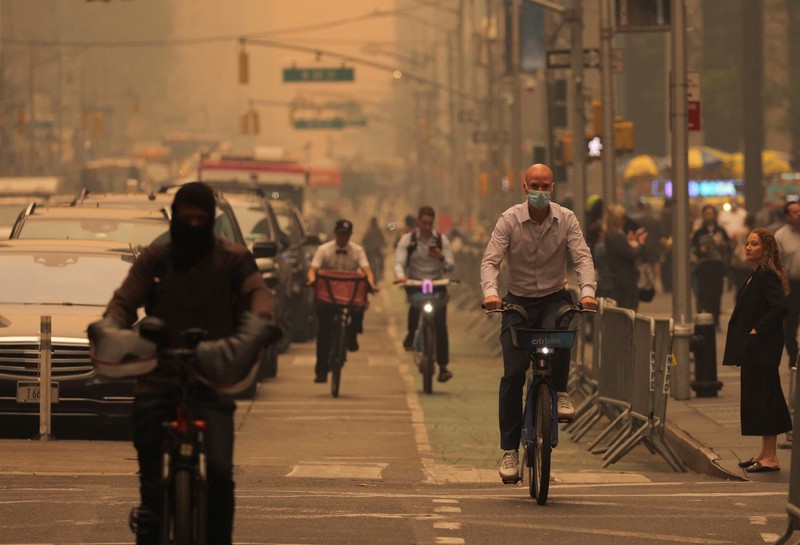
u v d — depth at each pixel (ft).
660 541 89.10
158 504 68.18
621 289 212.84
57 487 108.88
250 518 95.40
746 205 441.27
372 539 88.12
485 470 130.62
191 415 66.23
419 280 195.11
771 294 122.93
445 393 194.29
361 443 148.66
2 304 144.77
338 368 187.83
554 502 105.50
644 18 221.05
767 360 123.85
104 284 148.15
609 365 151.84
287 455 139.85
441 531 91.20
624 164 546.67
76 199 193.98
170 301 67.97
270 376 209.67
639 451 147.95
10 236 171.83
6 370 139.23
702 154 498.69
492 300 101.45
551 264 102.89
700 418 154.20
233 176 441.68
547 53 253.24
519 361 103.35
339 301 187.52
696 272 262.06
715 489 115.24
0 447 134.72
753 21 439.22
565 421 103.55
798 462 85.25
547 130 275.80
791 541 88.99
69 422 148.25
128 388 138.41
